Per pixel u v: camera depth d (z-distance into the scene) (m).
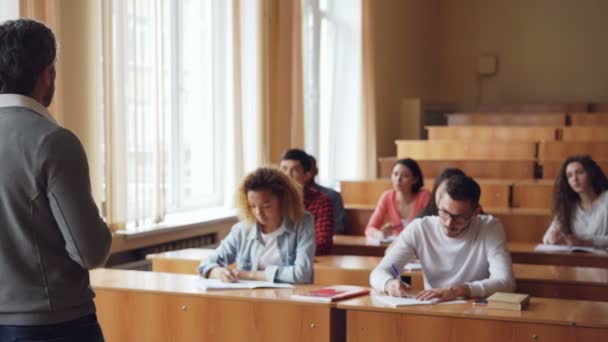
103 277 3.28
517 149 7.04
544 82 10.65
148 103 4.95
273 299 2.87
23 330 1.76
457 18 10.89
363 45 8.10
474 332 2.65
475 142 7.13
